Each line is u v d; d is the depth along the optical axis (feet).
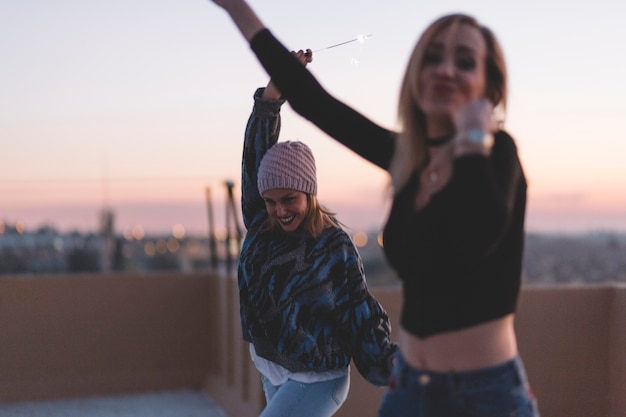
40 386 20.67
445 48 5.34
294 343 8.17
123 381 21.34
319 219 8.41
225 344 19.61
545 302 14.98
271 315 8.31
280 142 8.43
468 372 5.15
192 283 22.00
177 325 21.90
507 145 5.32
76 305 21.27
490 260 5.12
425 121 5.55
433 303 5.20
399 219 5.50
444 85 5.29
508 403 5.20
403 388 5.42
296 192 8.23
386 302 15.20
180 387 21.76
